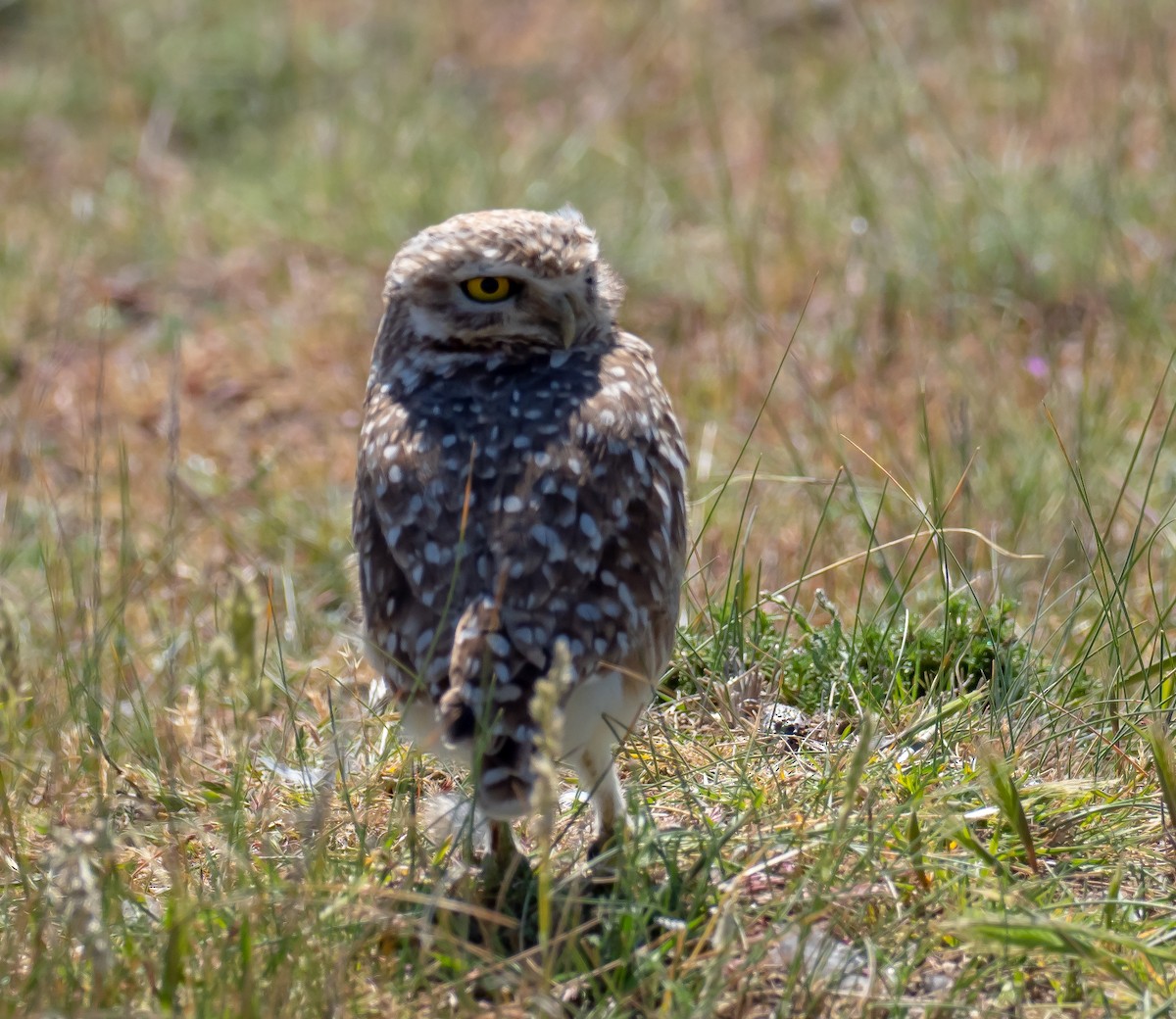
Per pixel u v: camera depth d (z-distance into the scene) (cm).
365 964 665
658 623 732
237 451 1550
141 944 673
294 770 852
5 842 798
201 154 2248
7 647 846
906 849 700
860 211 1709
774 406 1444
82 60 2431
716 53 2295
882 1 2333
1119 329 1459
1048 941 638
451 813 773
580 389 735
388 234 1905
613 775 747
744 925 676
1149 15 2044
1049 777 796
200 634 1160
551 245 745
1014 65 2038
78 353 1730
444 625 670
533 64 2377
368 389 792
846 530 1183
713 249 1792
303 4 2578
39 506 1359
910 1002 621
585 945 669
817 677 902
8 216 2028
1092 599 1015
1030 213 1662
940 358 1482
